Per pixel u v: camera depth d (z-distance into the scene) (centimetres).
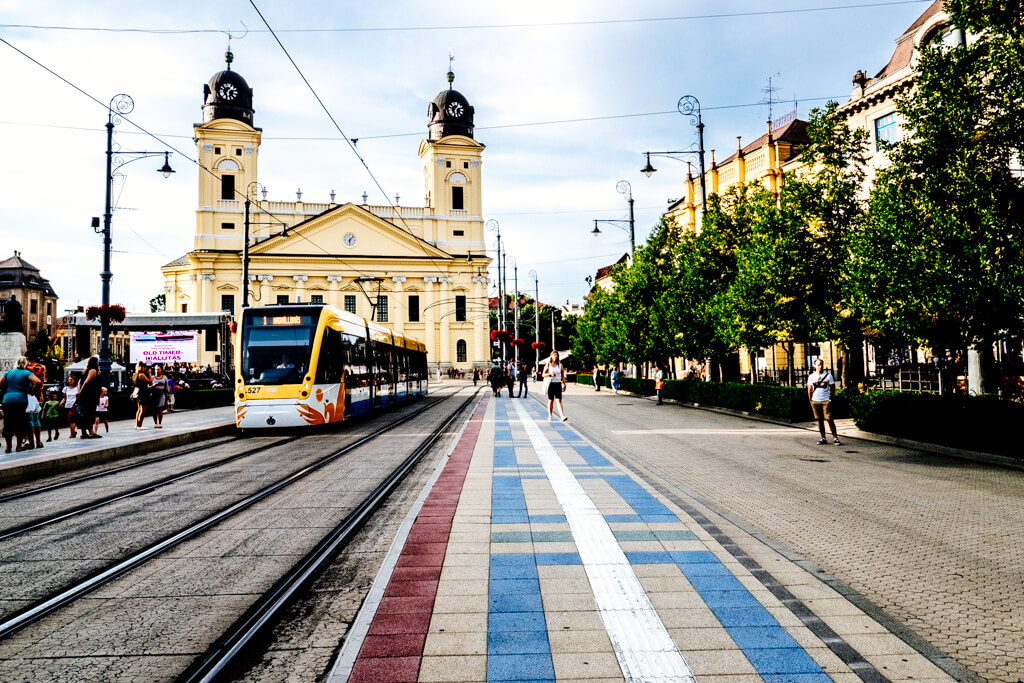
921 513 771
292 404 1756
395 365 2950
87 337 4138
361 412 2186
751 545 627
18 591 547
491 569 550
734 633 420
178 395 2980
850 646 403
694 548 609
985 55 1155
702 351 2719
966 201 1136
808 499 853
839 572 560
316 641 440
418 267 7212
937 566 574
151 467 1245
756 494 886
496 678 362
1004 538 661
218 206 6744
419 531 675
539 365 6438
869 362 2809
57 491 1003
